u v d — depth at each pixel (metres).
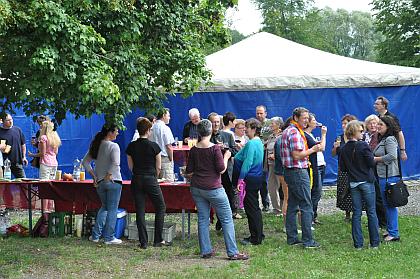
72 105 6.75
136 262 7.39
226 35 9.25
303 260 7.34
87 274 6.89
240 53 15.55
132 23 7.05
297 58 15.09
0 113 7.50
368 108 14.27
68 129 14.67
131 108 7.73
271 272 6.79
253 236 8.26
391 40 29.73
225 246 8.05
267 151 10.33
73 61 6.32
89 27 6.30
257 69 14.45
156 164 8.20
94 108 6.89
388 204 8.20
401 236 8.64
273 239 8.60
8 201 9.27
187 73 7.90
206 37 9.15
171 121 14.48
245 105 14.17
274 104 14.12
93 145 8.37
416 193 13.20
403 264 7.07
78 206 9.25
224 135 9.35
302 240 8.10
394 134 8.09
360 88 14.23
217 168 7.36
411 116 14.48
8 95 6.96
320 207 11.71
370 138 8.70
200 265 7.22
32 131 14.05
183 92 8.06
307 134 8.37
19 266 7.14
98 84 6.12
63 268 7.11
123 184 8.91
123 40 7.18
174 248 8.17
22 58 6.44
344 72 14.17
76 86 6.42
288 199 8.23
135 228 8.82
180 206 8.62
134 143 8.16
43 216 9.24
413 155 14.63
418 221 9.90
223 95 14.24
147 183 8.12
